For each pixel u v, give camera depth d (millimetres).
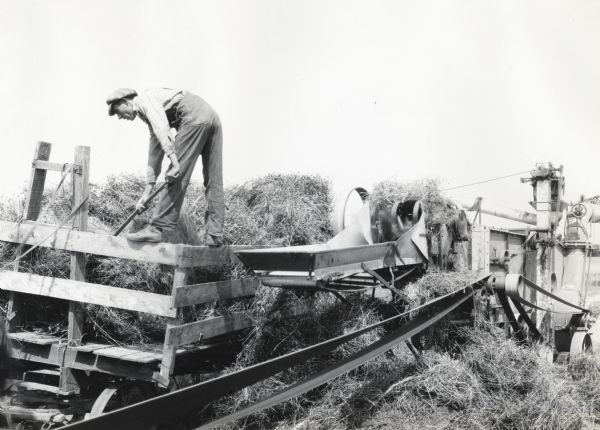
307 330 5652
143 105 4652
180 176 4703
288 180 7004
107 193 5879
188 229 5656
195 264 4637
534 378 5570
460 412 5113
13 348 4621
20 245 4887
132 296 4477
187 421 5023
